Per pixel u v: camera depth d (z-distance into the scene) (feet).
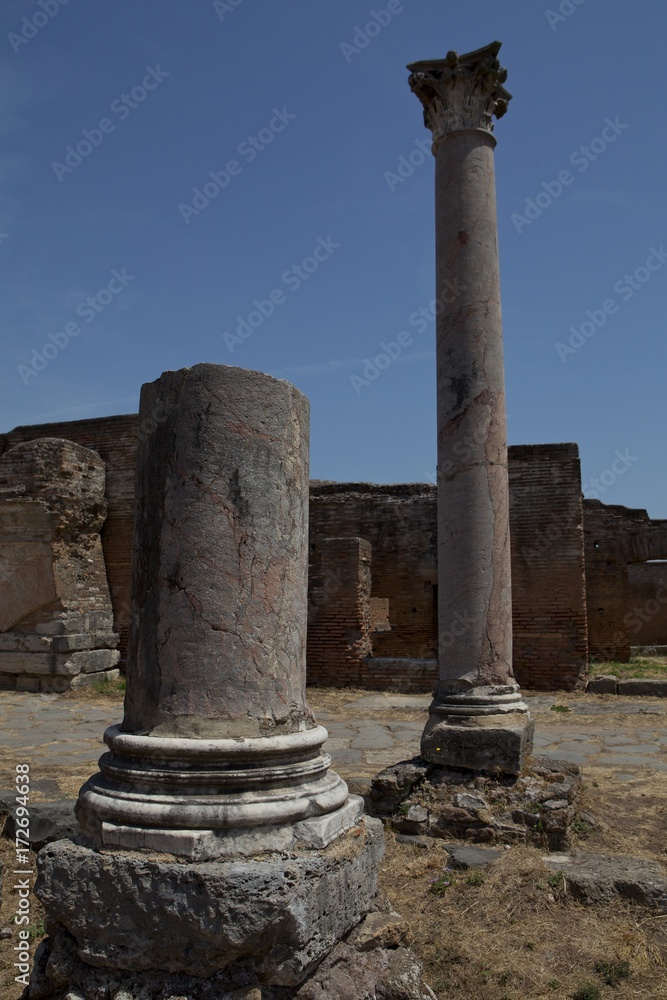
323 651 53.78
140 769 11.98
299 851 11.76
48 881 11.71
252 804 11.71
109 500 60.54
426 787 21.54
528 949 15.12
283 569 13.12
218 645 12.32
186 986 10.83
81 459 57.52
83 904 11.39
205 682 12.24
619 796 24.64
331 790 12.79
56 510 53.52
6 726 38.55
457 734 21.75
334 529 64.18
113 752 12.75
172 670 12.32
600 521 71.31
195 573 12.43
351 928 12.46
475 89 25.23
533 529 54.75
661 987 13.92
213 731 12.10
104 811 11.86
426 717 42.19
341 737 35.81
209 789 11.79
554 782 21.36
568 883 17.16
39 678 52.54
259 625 12.66
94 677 54.19
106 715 42.47
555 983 13.96
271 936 11.07
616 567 70.64
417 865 18.66
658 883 16.85
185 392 12.97
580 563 53.67
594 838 20.48
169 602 12.49
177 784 11.75
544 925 15.93
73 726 38.55
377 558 63.00
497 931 15.72
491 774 21.31
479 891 17.35
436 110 25.63
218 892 10.77
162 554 12.69
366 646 54.54
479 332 23.80
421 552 62.08
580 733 37.14
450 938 15.44
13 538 53.72
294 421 13.76
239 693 12.35
